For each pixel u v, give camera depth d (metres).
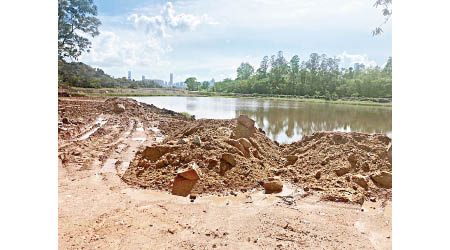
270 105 27.92
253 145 8.34
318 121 18.89
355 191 5.83
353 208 5.18
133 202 5.24
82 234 4.03
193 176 6.05
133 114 18.88
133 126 14.63
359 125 17.58
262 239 3.99
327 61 36.06
